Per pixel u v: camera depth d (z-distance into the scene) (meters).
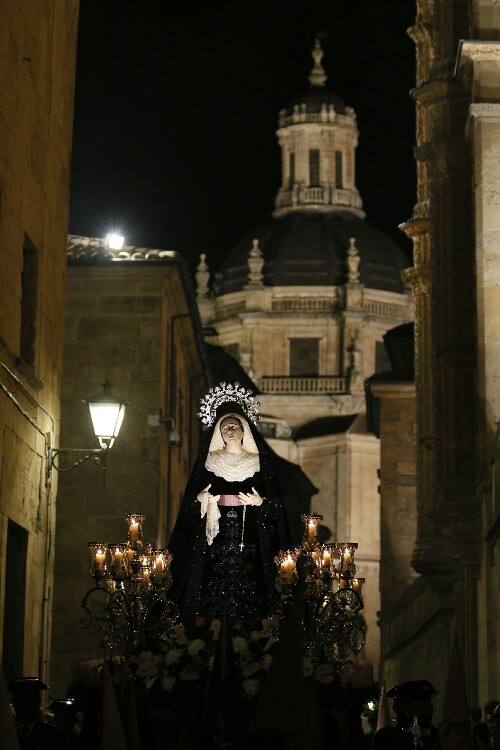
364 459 92.06
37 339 20.34
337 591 13.78
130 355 34.84
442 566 30.73
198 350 42.53
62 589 33.47
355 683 12.77
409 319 99.62
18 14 18.69
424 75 33.88
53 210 21.66
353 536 90.56
